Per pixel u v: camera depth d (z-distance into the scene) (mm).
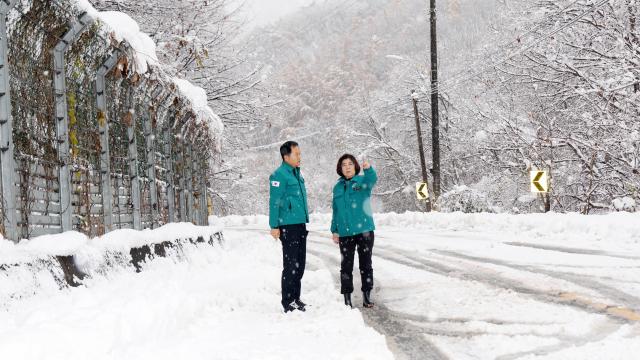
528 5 21922
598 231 11070
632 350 3629
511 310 5008
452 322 4734
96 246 5930
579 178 20641
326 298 6195
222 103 23547
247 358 3732
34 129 6320
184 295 5258
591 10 15906
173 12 18031
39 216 6375
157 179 11203
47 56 6582
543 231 12398
